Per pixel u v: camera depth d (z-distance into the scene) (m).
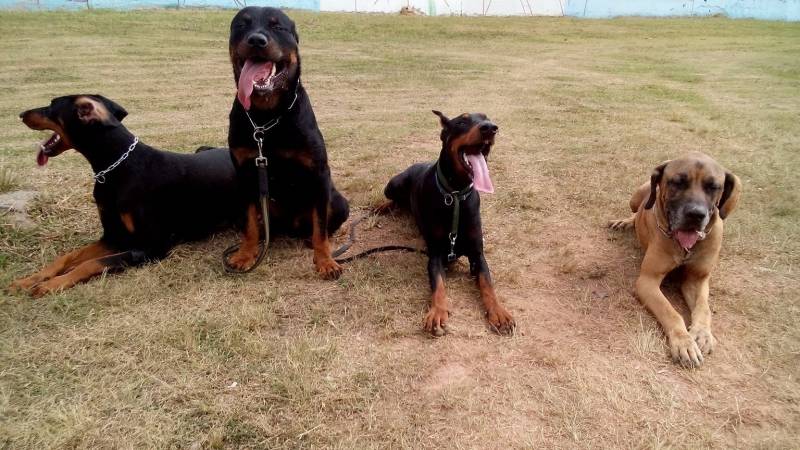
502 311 1.36
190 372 1.15
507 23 9.60
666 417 1.07
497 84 4.52
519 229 1.88
